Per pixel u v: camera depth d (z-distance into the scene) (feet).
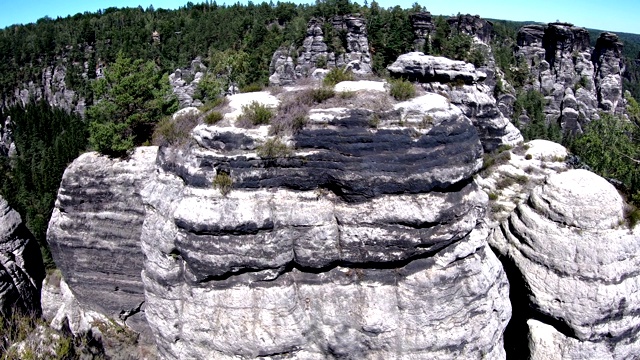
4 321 106.52
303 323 77.46
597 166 233.55
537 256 92.48
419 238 73.92
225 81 335.88
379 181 72.49
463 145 76.33
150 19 617.62
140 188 107.04
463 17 481.87
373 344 76.74
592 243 88.07
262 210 74.43
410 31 412.57
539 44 494.59
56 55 579.89
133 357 114.01
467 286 78.38
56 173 289.53
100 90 126.11
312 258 75.46
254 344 76.54
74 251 112.16
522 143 213.87
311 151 74.23
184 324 80.12
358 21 397.80
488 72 379.96
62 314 121.29
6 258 126.82
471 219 77.92
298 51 410.31
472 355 79.10
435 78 217.77
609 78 508.94
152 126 122.62
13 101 570.05
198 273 76.54
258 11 554.87
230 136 75.31
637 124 250.37
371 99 75.97
